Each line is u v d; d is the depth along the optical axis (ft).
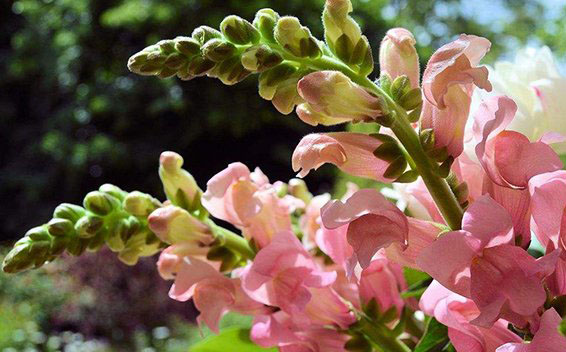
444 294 1.16
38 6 19.65
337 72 1.11
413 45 1.23
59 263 13.03
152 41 18.39
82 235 1.35
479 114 1.10
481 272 1.05
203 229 1.38
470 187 1.18
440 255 1.05
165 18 17.97
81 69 19.21
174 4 17.97
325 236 1.31
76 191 18.97
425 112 1.16
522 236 1.13
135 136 18.60
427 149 1.14
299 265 1.31
